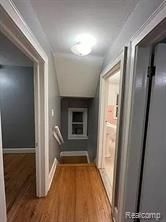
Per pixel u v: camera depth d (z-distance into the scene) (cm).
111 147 274
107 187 198
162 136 115
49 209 158
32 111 344
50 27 146
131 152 116
